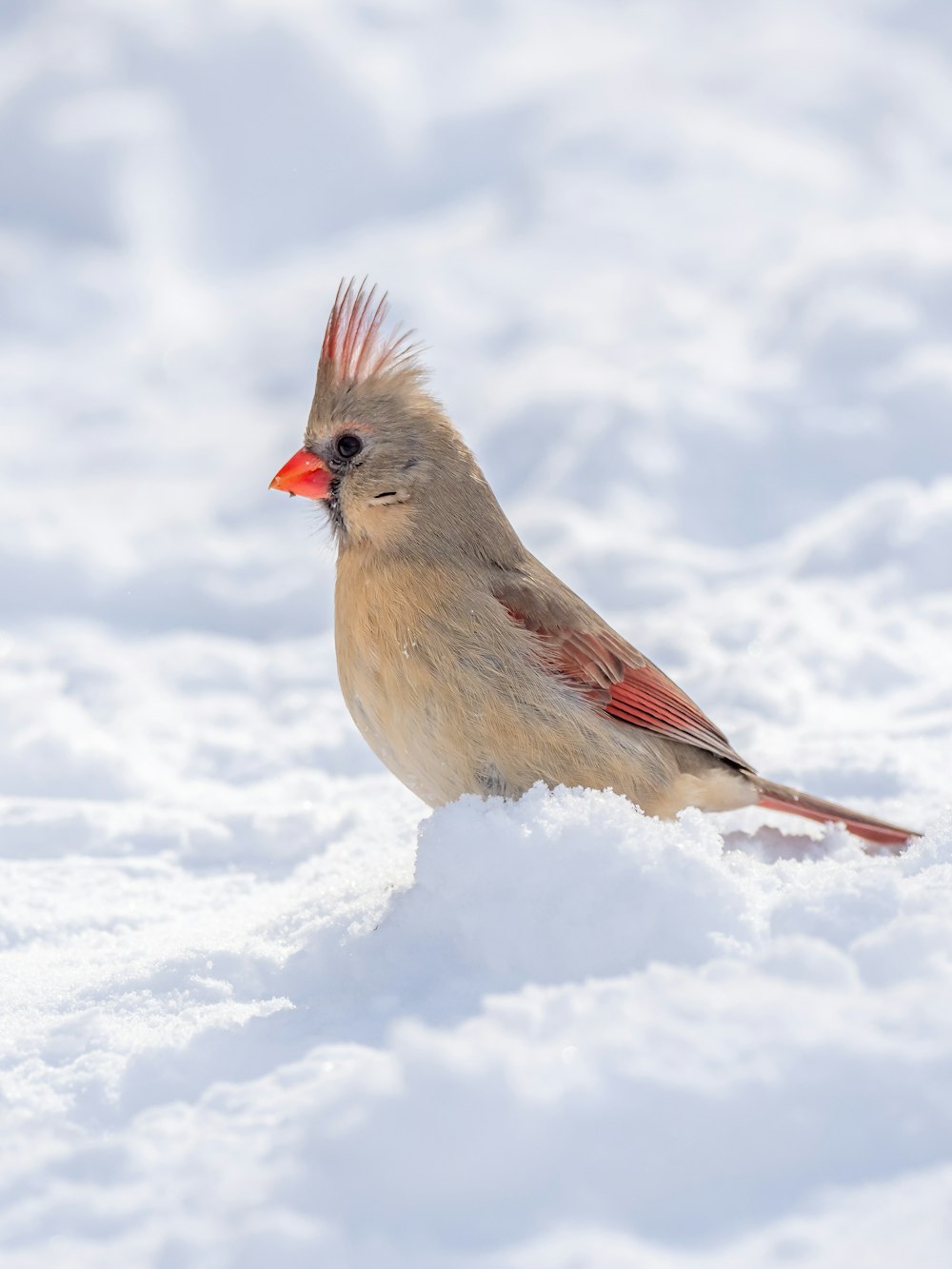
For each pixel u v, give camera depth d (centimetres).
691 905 541
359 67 2459
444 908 577
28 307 2130
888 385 1491
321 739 1101
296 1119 448
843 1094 416
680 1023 445
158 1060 506
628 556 1317
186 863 883
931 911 517
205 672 1262
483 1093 414
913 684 1090
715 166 2181
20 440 1794
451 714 690
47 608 1391
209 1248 393
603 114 2319
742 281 1855
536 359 1731
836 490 1415
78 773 1031
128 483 1662
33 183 2312
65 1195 429
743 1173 405
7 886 834
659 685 745
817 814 812
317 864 853
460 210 2288
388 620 697
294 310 2044
